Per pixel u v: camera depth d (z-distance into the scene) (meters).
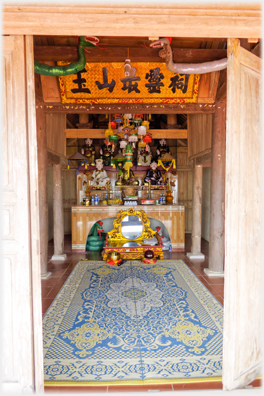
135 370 2.72
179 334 3.38
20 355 2.26
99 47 4.65
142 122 6.21
